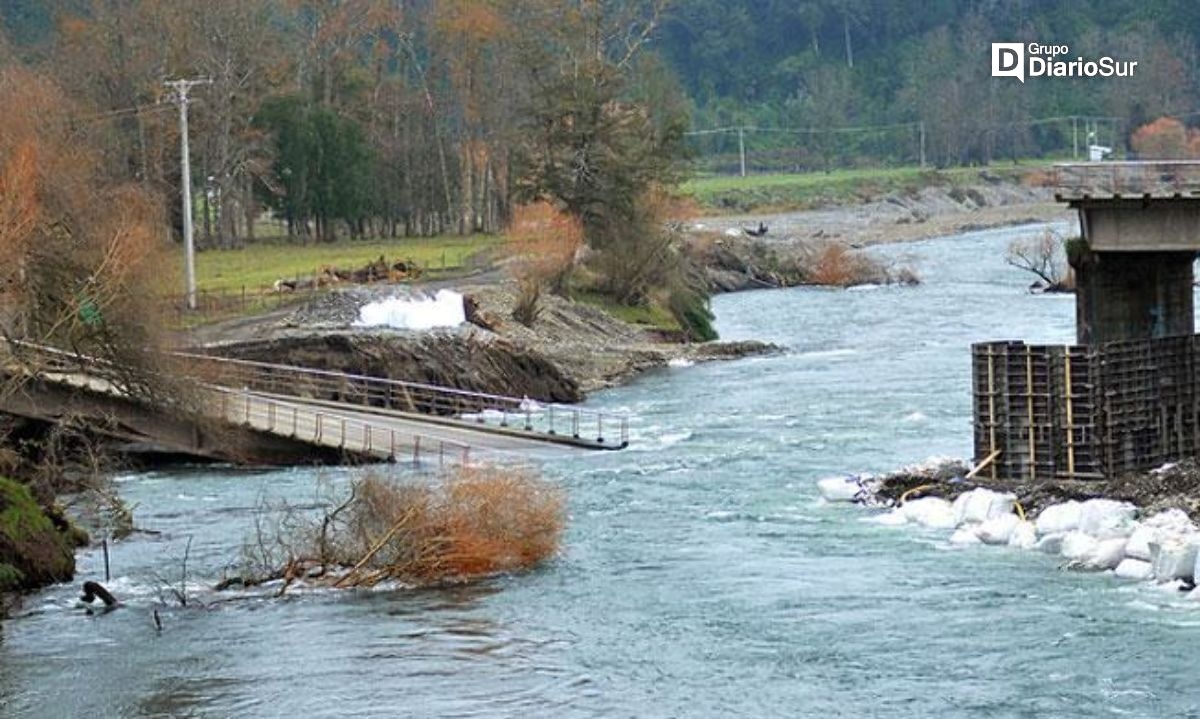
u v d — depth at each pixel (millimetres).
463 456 85375
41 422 90125
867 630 57375
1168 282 89938
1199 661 52875
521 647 56625
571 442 95438
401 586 65000
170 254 129625
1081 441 77688
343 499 79938
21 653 57312
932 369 127312
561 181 161125
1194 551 61562
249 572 65938
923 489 76750
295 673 54531
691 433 99688
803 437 96375
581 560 68125
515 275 148750
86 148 124812
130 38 183750
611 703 51031
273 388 109250
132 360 89625
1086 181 87375
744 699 51062
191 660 56094
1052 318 167250
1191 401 81500
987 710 49500
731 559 67562
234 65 191625
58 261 87500
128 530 74812
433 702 51500
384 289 130250
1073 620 57469
